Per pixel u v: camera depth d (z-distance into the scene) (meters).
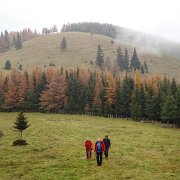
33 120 86.62
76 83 121.00
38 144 44.09
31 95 122.12
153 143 47.38
